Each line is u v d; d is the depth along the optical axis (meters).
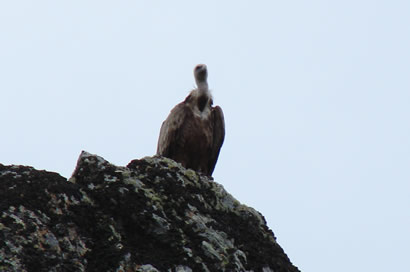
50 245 12.90
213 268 14.33
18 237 12.66
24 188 13.83
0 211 13.01
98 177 14.98
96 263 13.18
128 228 14.44
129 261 13.37
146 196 14.98
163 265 13.75
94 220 14.06
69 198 14.10
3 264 12.14
